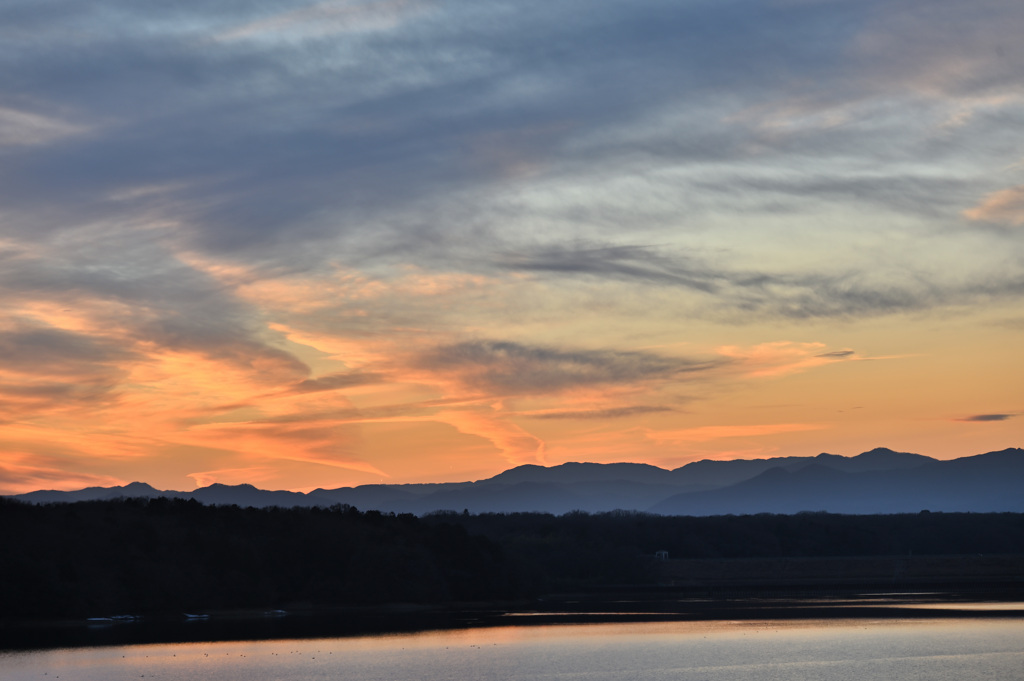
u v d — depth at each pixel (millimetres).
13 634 152000
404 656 121812
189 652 128250
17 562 170875
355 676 106438
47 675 109312
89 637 147375
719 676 104375
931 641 129250
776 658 115875
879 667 108688
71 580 175500
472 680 103125
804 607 184625
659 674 105938
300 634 150125
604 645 130000
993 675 103500
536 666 112000
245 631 155625
